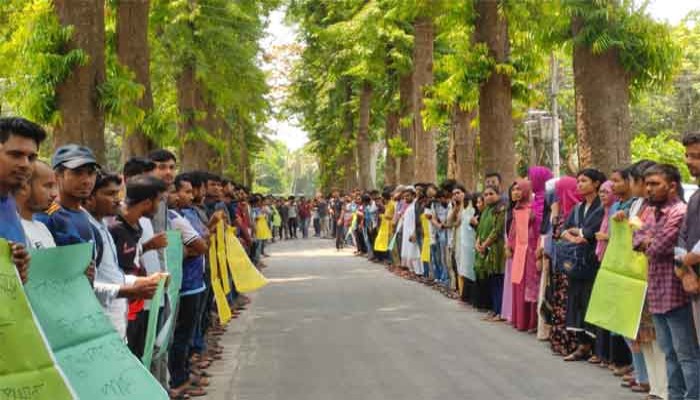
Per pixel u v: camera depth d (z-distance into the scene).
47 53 11.55
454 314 13.97
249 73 26.95
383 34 28.25
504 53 17.73
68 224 5.22
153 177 6.43
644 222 7.27
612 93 12.48
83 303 4.70
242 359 10.21
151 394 4.82
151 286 5.50
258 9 29.28
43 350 3.84
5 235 4.18
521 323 11.97
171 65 23.77
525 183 11.79
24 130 4.20
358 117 44.62
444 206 17.61
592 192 9.42
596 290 8.29
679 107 36.59
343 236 35.59
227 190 15.73
